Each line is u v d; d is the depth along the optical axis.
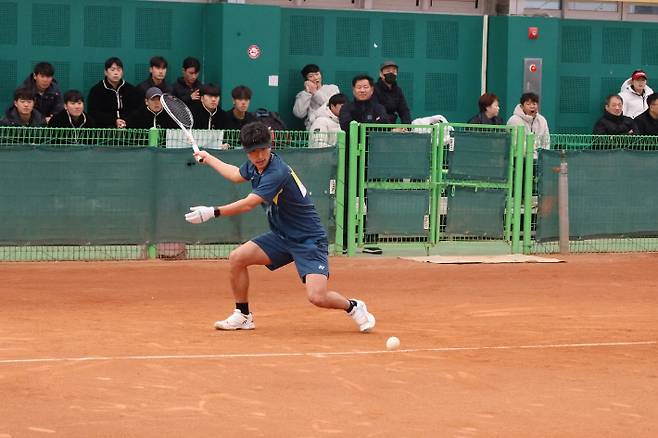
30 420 11.13
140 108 24.86
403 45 30.91
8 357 13.95
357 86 25.45
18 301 18.69
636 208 26.94
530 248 26.17
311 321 17.41
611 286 21.91
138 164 23.47
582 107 32.34
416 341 15.76
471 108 31.56
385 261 24.47
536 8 32.12
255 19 28.42
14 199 22.84
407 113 27.64
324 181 24.58
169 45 28.89
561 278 22.80
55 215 23.08
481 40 31.44
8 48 27.78
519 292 20.91
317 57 30.22
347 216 25.02
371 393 12.55
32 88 25.50
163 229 23.75
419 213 25.34
